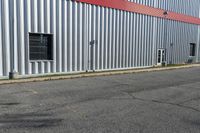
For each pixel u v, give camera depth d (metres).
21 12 13.67
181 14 27.27
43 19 14.62
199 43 31.30
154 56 23.72
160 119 6.70
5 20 13.09
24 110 7.14
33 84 11.68
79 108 7.55
